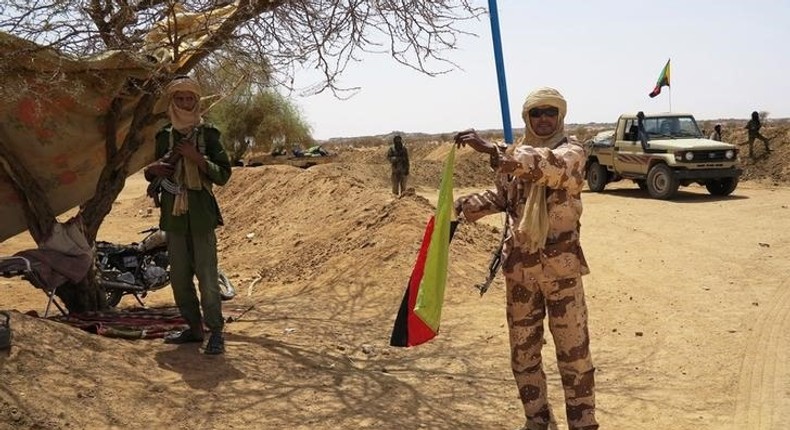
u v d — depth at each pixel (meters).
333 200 13.30
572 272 4.09
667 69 21.17
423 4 6.46
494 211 4.49
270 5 6.53
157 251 7.96
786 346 6.50
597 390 5.52
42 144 6.55
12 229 6.75
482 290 4.50
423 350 6.33
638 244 12.09
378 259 9.16
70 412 4.28
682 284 9.03
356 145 81.50
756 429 4.79
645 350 6.48
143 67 6.33
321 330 6.84
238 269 10.95
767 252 11.02
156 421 4.38
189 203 5.55
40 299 9.02
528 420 4.43
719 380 5.71
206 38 6.69
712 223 14.36
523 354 4.36
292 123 38.03
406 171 18.41
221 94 7.54
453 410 4.95
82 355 5.03
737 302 8.08
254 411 4.67
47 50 5.91
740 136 28.70
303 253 10.69
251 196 17.41
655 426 4.85
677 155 18.41
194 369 5.29
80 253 6.48
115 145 6.84
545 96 4.09
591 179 21.55
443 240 4.35
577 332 4.15
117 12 6.14
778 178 25.38
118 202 22.62
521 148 3.90
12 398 4.24
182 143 5.46
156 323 6.46
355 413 4.77
